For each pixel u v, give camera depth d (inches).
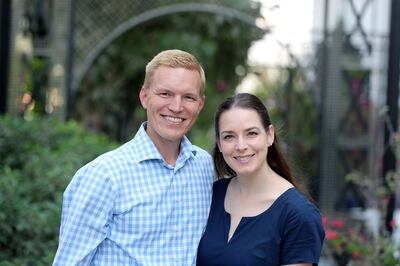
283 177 98.3
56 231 149.3
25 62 227.6
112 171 86.3
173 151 92.7
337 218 218.8
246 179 92.0
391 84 204.2
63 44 230.5
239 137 89.7
